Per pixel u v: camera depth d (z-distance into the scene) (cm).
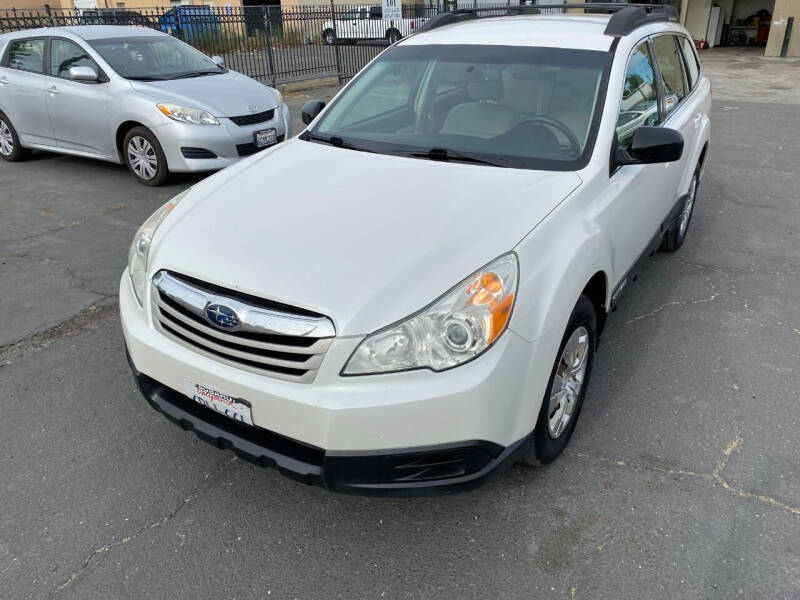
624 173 312
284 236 234
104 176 728
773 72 1689
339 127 346
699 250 514
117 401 324
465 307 206
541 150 297
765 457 280
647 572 224
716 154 827
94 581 223
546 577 223
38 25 1150
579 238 249
